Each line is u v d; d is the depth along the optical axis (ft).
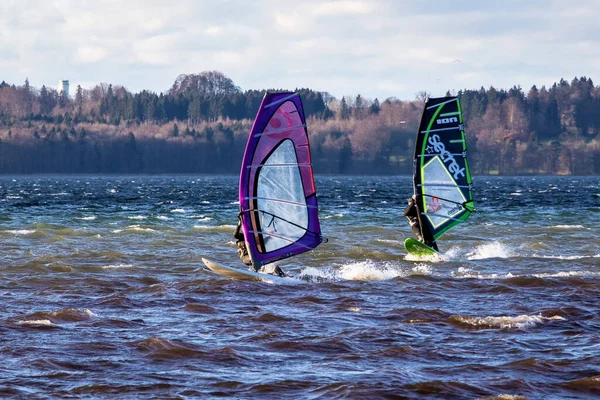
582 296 202.49
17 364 136.56
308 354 145.18
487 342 153.58
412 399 120.67
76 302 194.70
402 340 155.12
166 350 145.89
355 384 126.11
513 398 120.88
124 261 274.16
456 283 223.10
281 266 264.93
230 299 198.80
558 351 146.41
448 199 273.54
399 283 223.92
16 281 226.58
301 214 226.99
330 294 206.69
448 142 271.69
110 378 129.70
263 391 123.75
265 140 221.66
